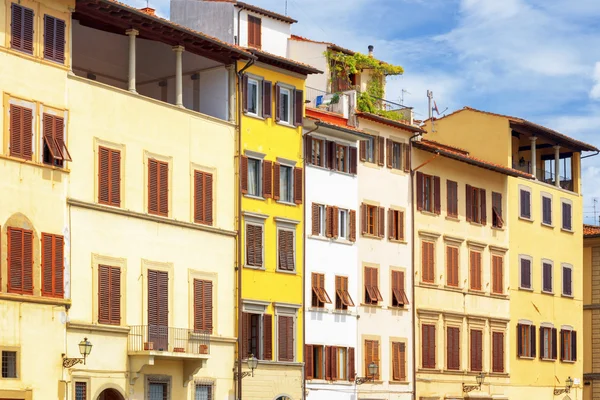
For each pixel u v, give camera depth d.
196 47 56.41
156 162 54.03
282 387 60.19
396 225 69.56
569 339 84.50
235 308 57.84
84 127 50.59
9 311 46.44
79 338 49.47
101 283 50.75
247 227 58.88
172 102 59.00
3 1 47.22
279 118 61.25
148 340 52.56
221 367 56.66
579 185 87.69
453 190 74.50
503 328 77.81
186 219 55.47
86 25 53.59
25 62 48.06
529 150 84.31
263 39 67.81
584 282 90.81
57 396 48.25
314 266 63.09
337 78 71.88
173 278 54.41
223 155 57.84
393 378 68.06
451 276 73.62
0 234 46.34
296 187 62.03
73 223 49.72
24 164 47.62
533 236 81.75
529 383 79.81
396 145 70.31
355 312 65.69
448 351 72.75
